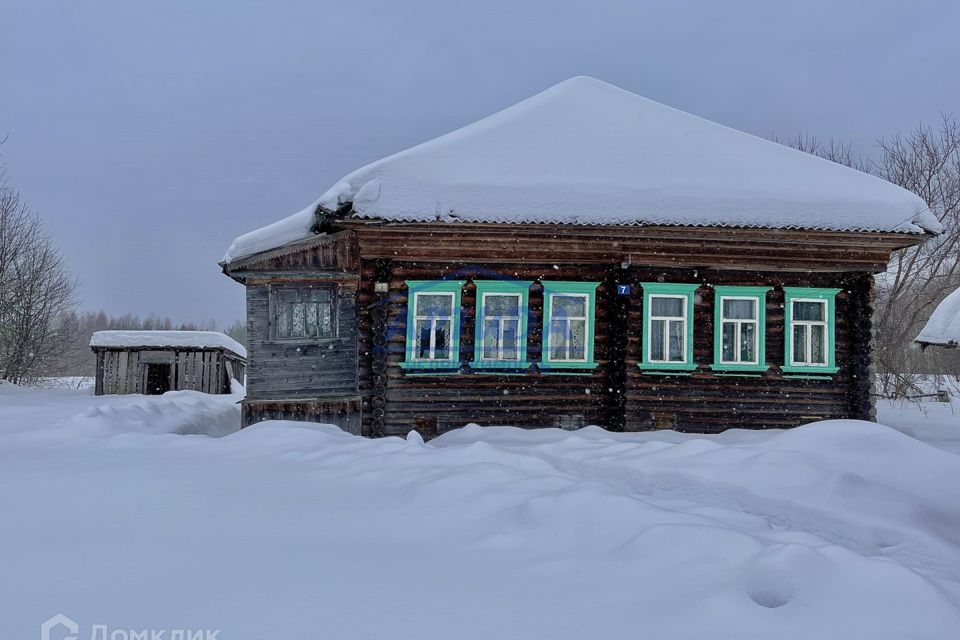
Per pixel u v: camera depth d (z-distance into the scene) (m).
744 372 11.93
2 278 27.70
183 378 22.17
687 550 3.62
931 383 26.31
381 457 6.98
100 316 98.56
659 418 11.68
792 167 12.51
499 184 11.12
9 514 4.73
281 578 3.45
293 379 11.98
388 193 10.78
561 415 11.75
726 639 2.71
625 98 13.99
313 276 12.09
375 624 2.89
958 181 28.86
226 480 6.00
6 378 28.53
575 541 4.00
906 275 26.97
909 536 5.38
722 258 11.81
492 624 2.89
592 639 2.74
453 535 4.21
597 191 11.17
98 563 3.68
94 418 9.86
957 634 2.78
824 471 6.79
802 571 3.17
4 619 2.93
